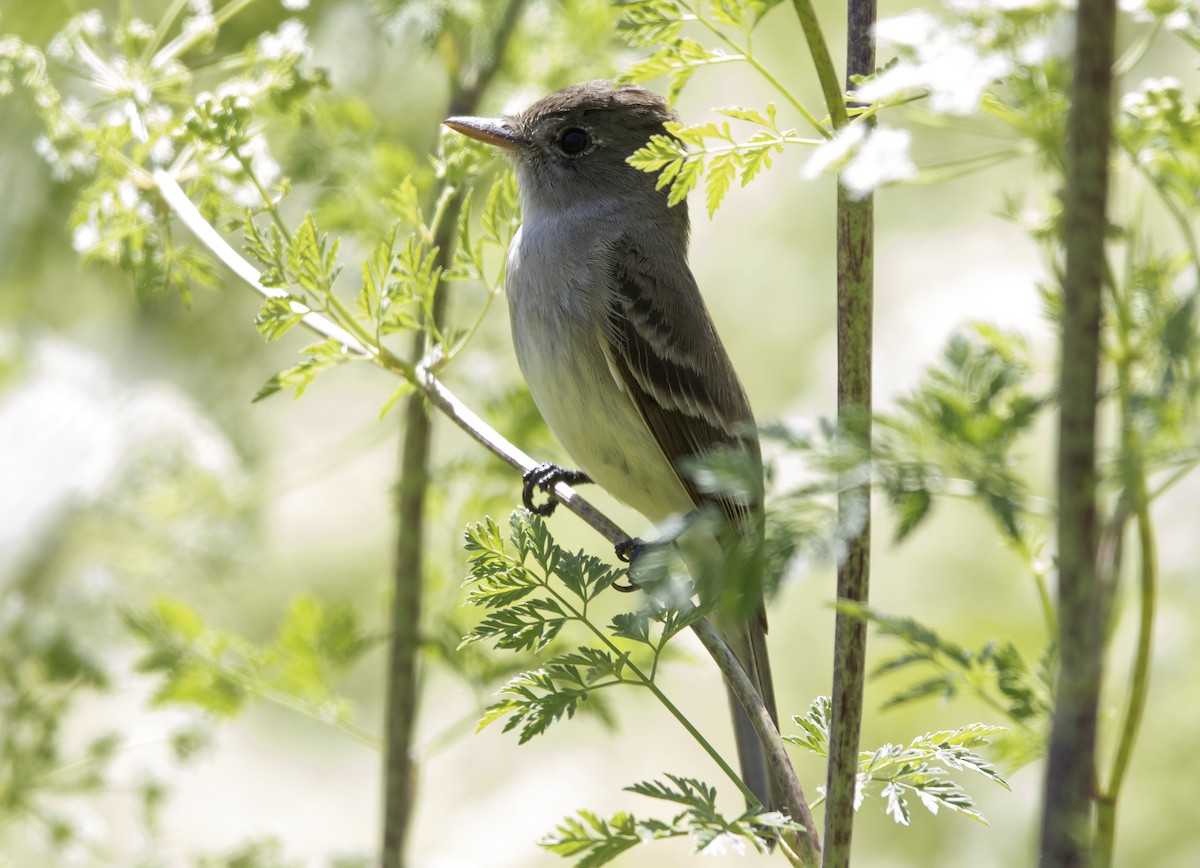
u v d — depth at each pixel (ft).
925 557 43.96
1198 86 43.62
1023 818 39.81
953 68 13.87
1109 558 19.21
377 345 23.49
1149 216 39.34
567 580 18.51
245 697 31.32
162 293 27.78
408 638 31.53
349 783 52.08
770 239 53.83
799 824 16.60
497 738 51.57
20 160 37.04
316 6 39.73
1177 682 35.78
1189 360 14.20
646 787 16.72
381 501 52.06
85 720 41.39
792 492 13.23
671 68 18.48
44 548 36.63
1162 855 35.45
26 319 41.60
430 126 41.68
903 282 47.03
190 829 48.44
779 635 47.39
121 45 28.48
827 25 52.11
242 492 38.45
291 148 34.27
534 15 36.81
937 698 43.34
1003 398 18.60
